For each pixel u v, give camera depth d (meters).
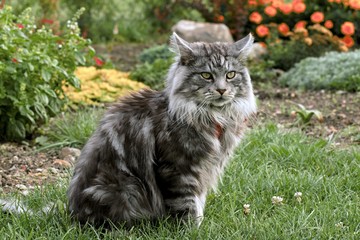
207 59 5.87
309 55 13.68
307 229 5.97
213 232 5.87
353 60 12.12
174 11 17.19
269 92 11.91
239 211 6.43
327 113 10.50
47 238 5.70
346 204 6.53
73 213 6.00
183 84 5.83
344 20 14.51
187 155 5.80
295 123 9.85
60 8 16.38
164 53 13.63
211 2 16.12
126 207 5.84
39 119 9.32
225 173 7.31
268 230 5.89
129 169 5.89
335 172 7.63
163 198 5.91
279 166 7.71
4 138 9.02
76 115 9.79
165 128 5.79
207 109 5.91
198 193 5.98
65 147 8.62
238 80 6.00
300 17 14.82
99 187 5.80
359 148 8.47
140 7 18.00
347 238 5.80
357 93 11.39
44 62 8.56
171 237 5.86
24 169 7.96
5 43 8.42
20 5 14.53
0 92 8.43
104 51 15.15
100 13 17.34
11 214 6.07
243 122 6.23
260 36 14.45
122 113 6.02
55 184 7.11
